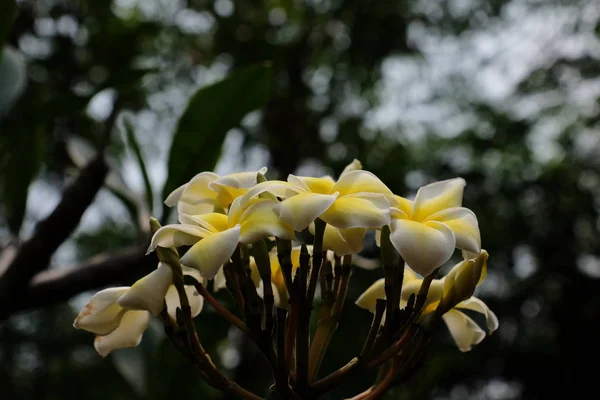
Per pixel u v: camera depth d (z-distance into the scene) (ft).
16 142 9.15
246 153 28.50
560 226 33.01
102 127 20.18
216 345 10.58
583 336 31.53
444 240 4.20
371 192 4.49
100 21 22.33
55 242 7.39
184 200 5.27
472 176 32.27
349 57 28.89
